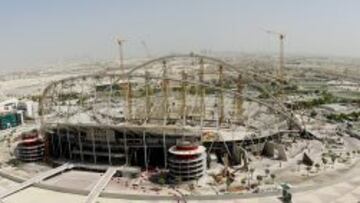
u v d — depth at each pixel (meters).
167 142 198.50
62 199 164.12
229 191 163.38
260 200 156.00
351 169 189.50
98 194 165.50
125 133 199.12
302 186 165.38
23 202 161.50
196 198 158.88
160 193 164.75
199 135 197.88
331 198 155.75
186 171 175.50
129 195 163.12
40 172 199.12
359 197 155.75
